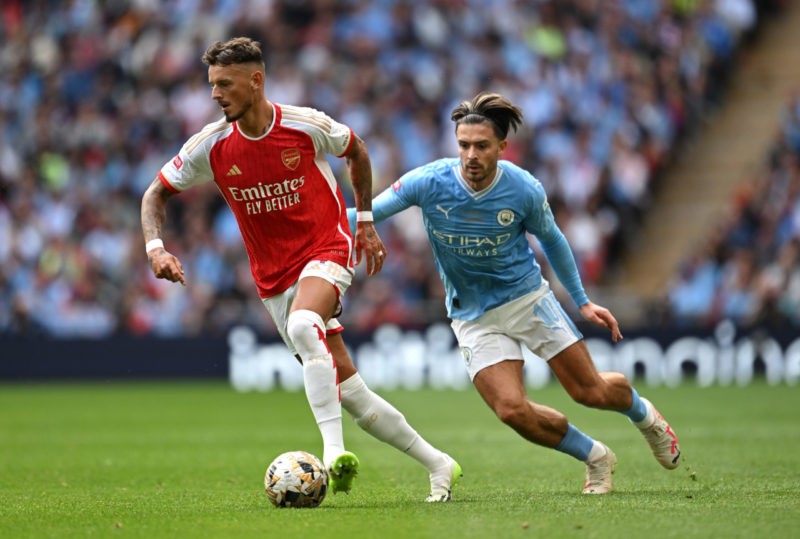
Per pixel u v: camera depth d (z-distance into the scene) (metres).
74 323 72.25
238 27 81.25
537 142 77.69
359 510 21.92
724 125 86.38
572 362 24.62
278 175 22.75
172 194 23.59
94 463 34.53
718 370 70.62
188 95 79.50
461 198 24.05
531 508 21.84
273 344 71.06
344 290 23.30
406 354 70.75
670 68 84.44
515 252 24.59
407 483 28.30
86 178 76.88
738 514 20.72
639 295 77.50
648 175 80.69
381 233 72.44
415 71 79.94
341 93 79.00
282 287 23.31
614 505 22.16
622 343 70.50
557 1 83.75
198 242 72.62
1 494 26.64
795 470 30.27
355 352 70.50
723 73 88.38
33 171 77.12
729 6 88.56
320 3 81.81
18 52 82.38
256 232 23.25
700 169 84.00
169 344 71.62
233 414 53.81
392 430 23.59
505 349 24.62
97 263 73.50
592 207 75.81
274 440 42.12
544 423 24.36
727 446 37.31
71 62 81.50
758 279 71.12
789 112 78.56
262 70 22.45
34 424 48.94
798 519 20.14
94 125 78.31
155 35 82.06
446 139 78.31
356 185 23.94
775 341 70.31
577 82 80.88
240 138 22.75
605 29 83.69
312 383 22.19
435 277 71.94
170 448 39.31
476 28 82.06
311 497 22.47
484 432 44.34
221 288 72.38
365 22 81.19
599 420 49.50
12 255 73.69
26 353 71.50
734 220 73.06
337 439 22.11
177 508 23.11
